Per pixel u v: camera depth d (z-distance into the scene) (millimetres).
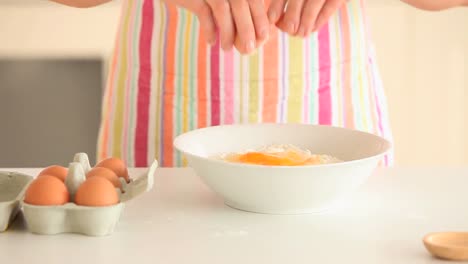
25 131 2789
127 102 1628
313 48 1605
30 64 2703
